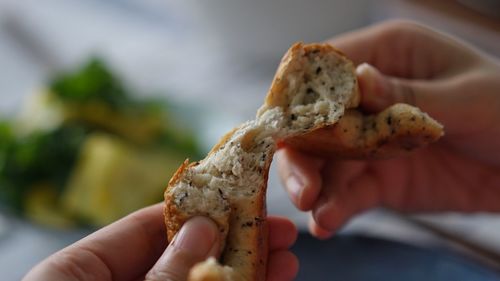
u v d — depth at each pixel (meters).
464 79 0.39
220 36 0.66
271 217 0.36
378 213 0.48
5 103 0.63
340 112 0.31
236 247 0.29
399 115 0.32
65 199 0.50
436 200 0.46
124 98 0.57
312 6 0.59
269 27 0.62
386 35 0.41
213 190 0.30
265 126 0.31
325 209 0.38
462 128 0.40
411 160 0.44
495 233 0.46
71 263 0.31
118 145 0.52
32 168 0.51
